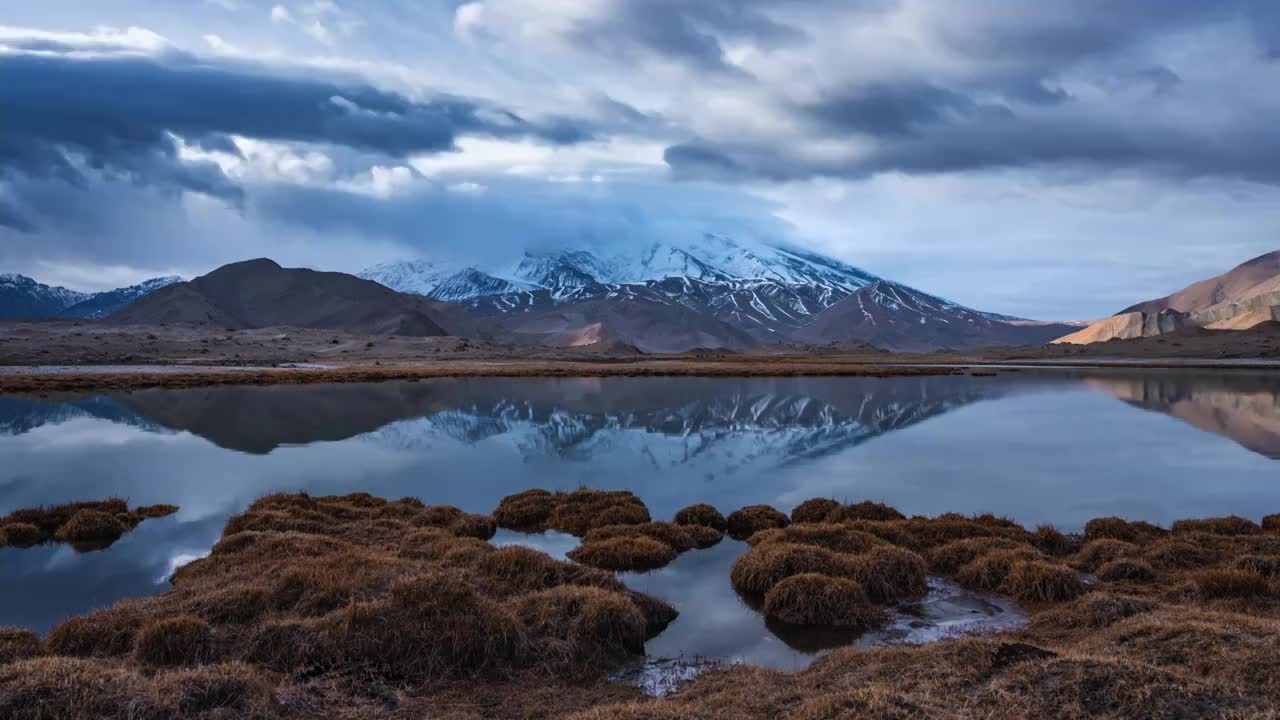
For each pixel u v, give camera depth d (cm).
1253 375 10562
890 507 2241
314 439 4106
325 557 1532
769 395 7331
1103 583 1539
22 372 10369
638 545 1845
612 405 6181
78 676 895
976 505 2470
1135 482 2847
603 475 3039
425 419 5100
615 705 918
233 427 4616
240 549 1720
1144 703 782
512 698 1034
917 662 991
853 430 4516
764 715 916
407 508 2253
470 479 2962
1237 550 1688
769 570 1547
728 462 3362
